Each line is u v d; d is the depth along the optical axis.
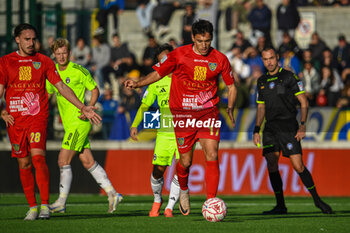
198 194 37.41
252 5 47.53
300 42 47.66
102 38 45.81
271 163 24.81
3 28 43.03
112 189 24.38
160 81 23.02
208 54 19.58
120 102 39.41
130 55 45.69
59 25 44.53
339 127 38.31
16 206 28.64
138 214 23.81
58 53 24.09
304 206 28.78
